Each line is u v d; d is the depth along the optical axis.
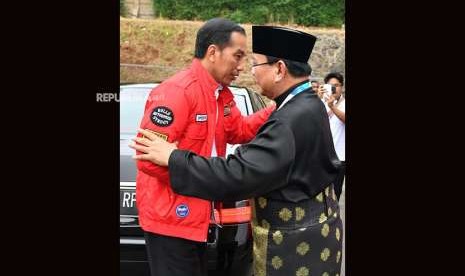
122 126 3.94
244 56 2.59
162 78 10.47
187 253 2.63
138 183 2.72
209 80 2.57
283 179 2.17
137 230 3.24
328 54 10.92
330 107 4.69
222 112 2.72
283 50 2.24
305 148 2.21
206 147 2.59
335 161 2.34
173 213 2.57
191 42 10.66
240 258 3.29
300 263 2.24
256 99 4.47
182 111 2.48
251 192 2.17
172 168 2.22
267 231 2.26
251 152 2.18
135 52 10.53
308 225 2.25
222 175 2.16
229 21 2.58
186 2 10.97
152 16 10.96
